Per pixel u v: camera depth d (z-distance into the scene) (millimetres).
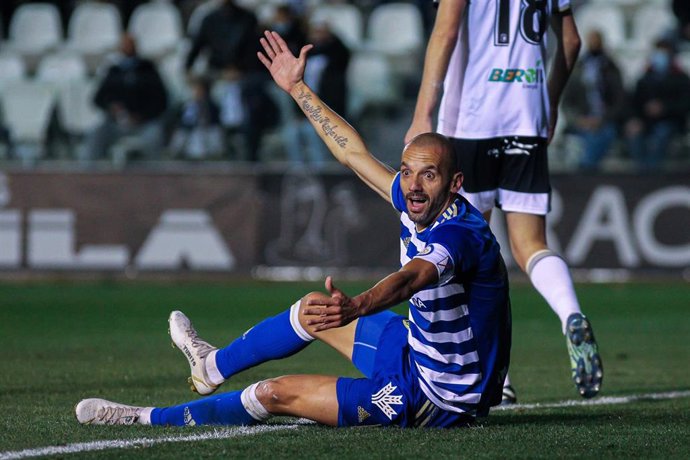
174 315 16828
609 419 17719
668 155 49406
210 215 49281
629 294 44656
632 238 48500
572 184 48594
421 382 15352
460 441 14828
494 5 20578
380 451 14109
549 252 20125
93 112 50719
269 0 63062
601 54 49594
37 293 44062
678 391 22219
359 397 15555
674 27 59438
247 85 49719
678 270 48344
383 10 62500
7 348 28781
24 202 49562
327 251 49031
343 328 16281
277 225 49219
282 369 25031
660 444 15062
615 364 27047
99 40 63250
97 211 49500
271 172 49281
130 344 29766
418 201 14703
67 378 22922
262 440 14875
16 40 64062
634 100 49219
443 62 20078
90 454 14031
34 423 16641
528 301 43000
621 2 63562
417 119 20250
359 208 48906
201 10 61875
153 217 49344
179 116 50219
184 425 16281
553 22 21578
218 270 49281
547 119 21047
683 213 48375
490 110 20672
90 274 49375
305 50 17625
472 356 15180
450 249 14273
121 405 16594
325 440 14836
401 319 16172
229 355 16172
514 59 20641
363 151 17016
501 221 48562
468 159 20859
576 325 17844
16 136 51062
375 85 49625
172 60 59719
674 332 34125
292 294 43594
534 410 19219
